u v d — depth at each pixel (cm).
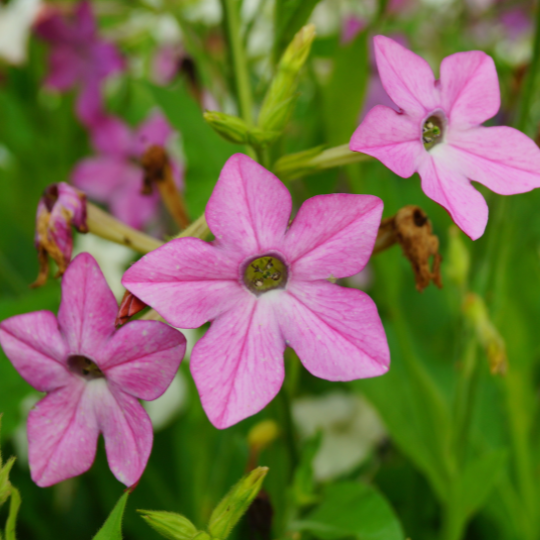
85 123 43
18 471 35
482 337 30
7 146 42
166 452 35
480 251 34
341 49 31
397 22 50
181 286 23
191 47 33
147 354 23
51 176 44
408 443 33
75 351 24
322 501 29
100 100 43
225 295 24
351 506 29
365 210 24
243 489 24
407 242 27
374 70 45
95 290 24
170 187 31
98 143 42
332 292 24
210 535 24
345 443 41
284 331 24
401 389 35
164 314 23
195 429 33
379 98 46
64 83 44
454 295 37
